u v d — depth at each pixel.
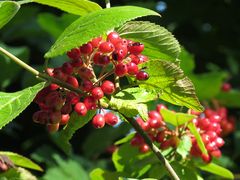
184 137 0.62
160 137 0.61
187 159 0.63
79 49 0.50
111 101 0.51
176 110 0.78
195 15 1.19
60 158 0.92
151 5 1.10
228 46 1.21
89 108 0.51
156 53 0.54
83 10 0.55
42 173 0.95
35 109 1.02
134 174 0.64
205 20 1.22
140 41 0.53
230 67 1.17
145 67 0.51
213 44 1.20
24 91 0.49
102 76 0.51
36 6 1.09
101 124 0.51
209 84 0.87
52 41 1.08
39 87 0.49
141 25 0.52
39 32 1.06
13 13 0.53
